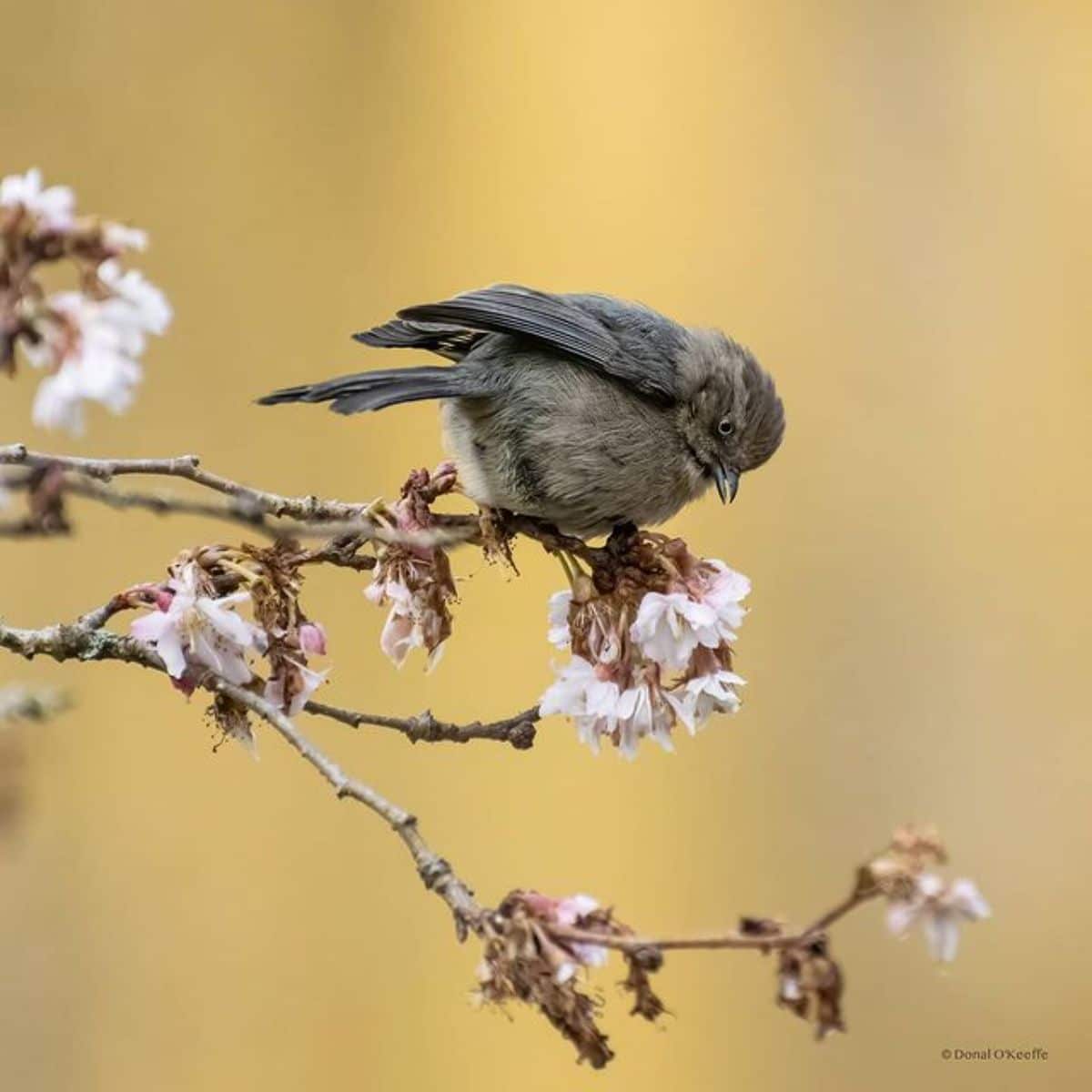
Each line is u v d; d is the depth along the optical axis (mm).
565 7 13109
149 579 11539
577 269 12914
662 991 11570
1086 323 12852
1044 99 13086
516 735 6191
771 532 12469
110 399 4391
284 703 6055
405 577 6344
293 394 7371
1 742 7082
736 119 13102
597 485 8078
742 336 12867
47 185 12422
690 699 6055
